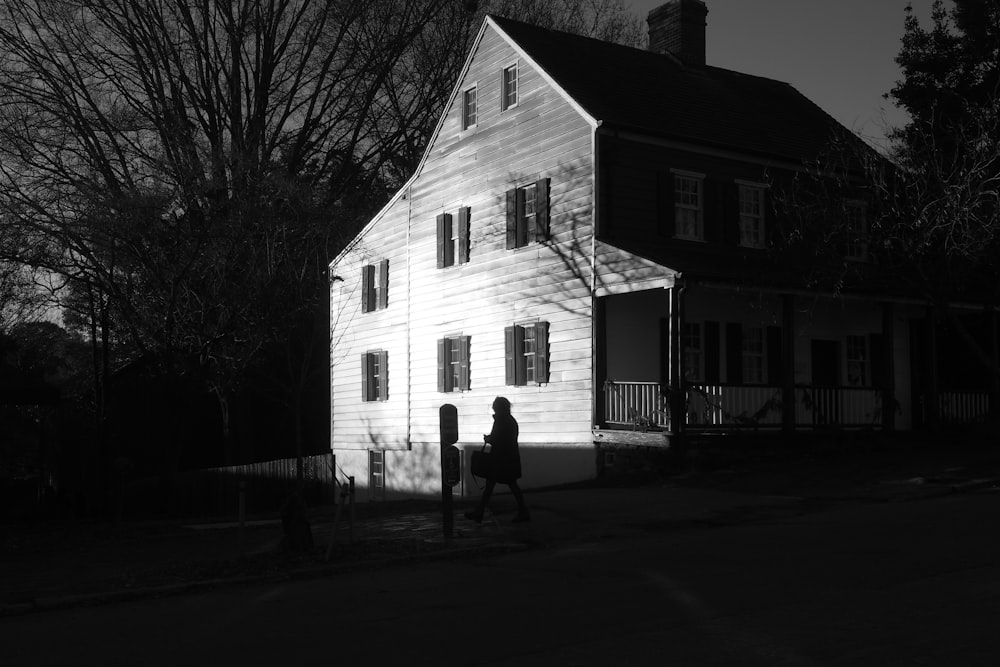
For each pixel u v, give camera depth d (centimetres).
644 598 895
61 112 3152
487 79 2914
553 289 2583
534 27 2925
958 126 2503
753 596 877
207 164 2556
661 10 3284
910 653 667
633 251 2333
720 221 2620
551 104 2636
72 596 1037
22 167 2823
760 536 1271
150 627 880
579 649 714
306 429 3853
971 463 2041
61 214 2297
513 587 997
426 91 4344
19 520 3138
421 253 3183
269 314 2409
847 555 1074
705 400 2308
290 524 1280
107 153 3291
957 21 2861
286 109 3866
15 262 2242
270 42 3719
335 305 3706
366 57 4009
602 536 1398
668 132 2530
